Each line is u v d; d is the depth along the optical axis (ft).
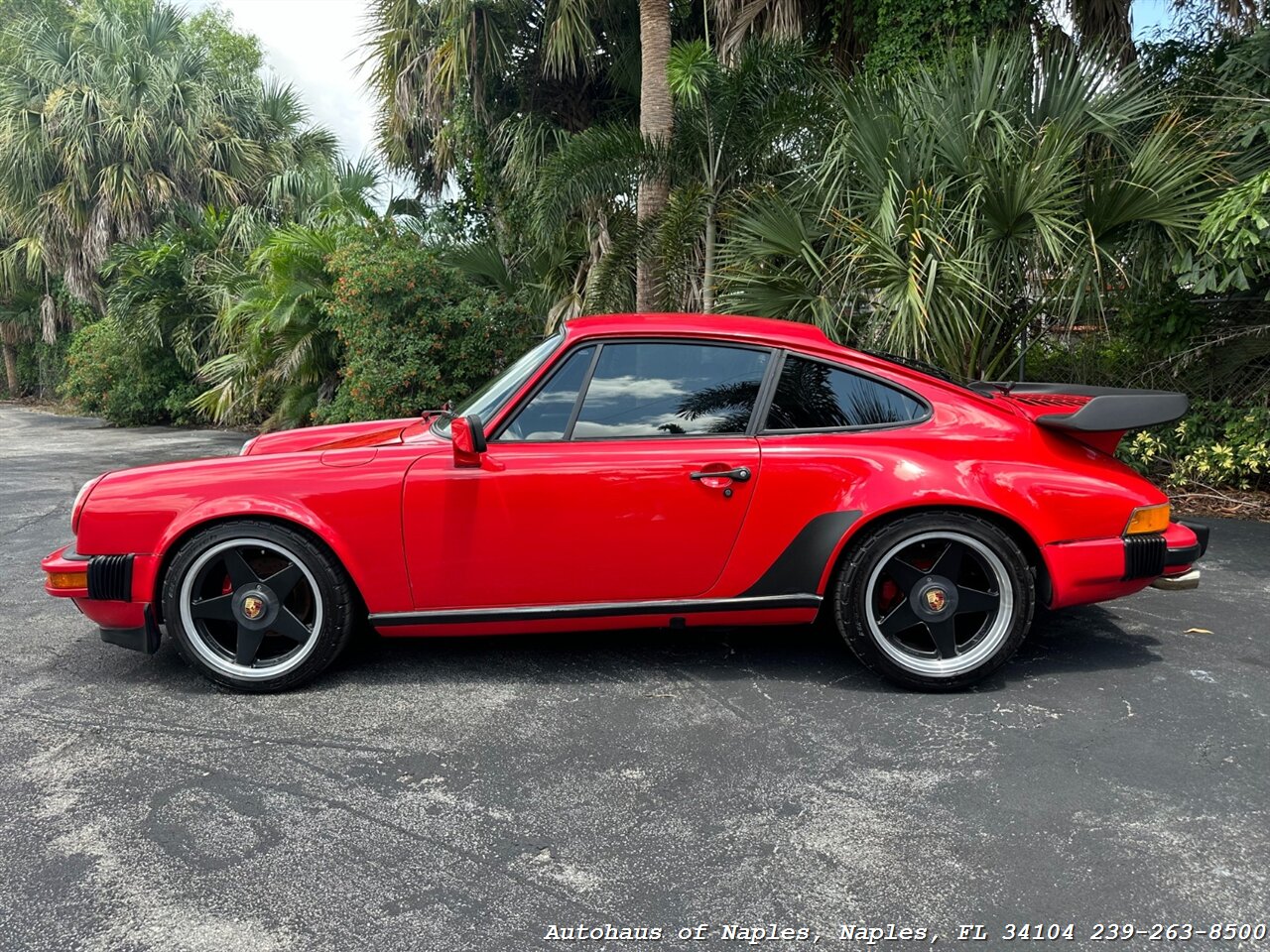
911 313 17.97
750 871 6.75
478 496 9.91
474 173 39.70
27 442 43.45
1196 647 11.57
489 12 35.47
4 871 6.79
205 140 64.54
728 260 24.29
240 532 9.95
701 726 9.34
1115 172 19.29
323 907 6.33
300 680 10.28
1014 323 21.77
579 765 8.50
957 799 7.77
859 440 10.21
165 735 9.23
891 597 10.25
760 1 29.76
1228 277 17.80
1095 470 10.25
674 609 10.24
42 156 63.57
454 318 32.42
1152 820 7.39
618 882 6.63
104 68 64.23
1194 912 6.20
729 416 10.36
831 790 7.96
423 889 6.55
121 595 9.99
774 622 10.43
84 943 5.94
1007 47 21.91
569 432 10.23
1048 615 12.96
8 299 84.89
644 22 27.43
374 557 9.96
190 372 54.60
